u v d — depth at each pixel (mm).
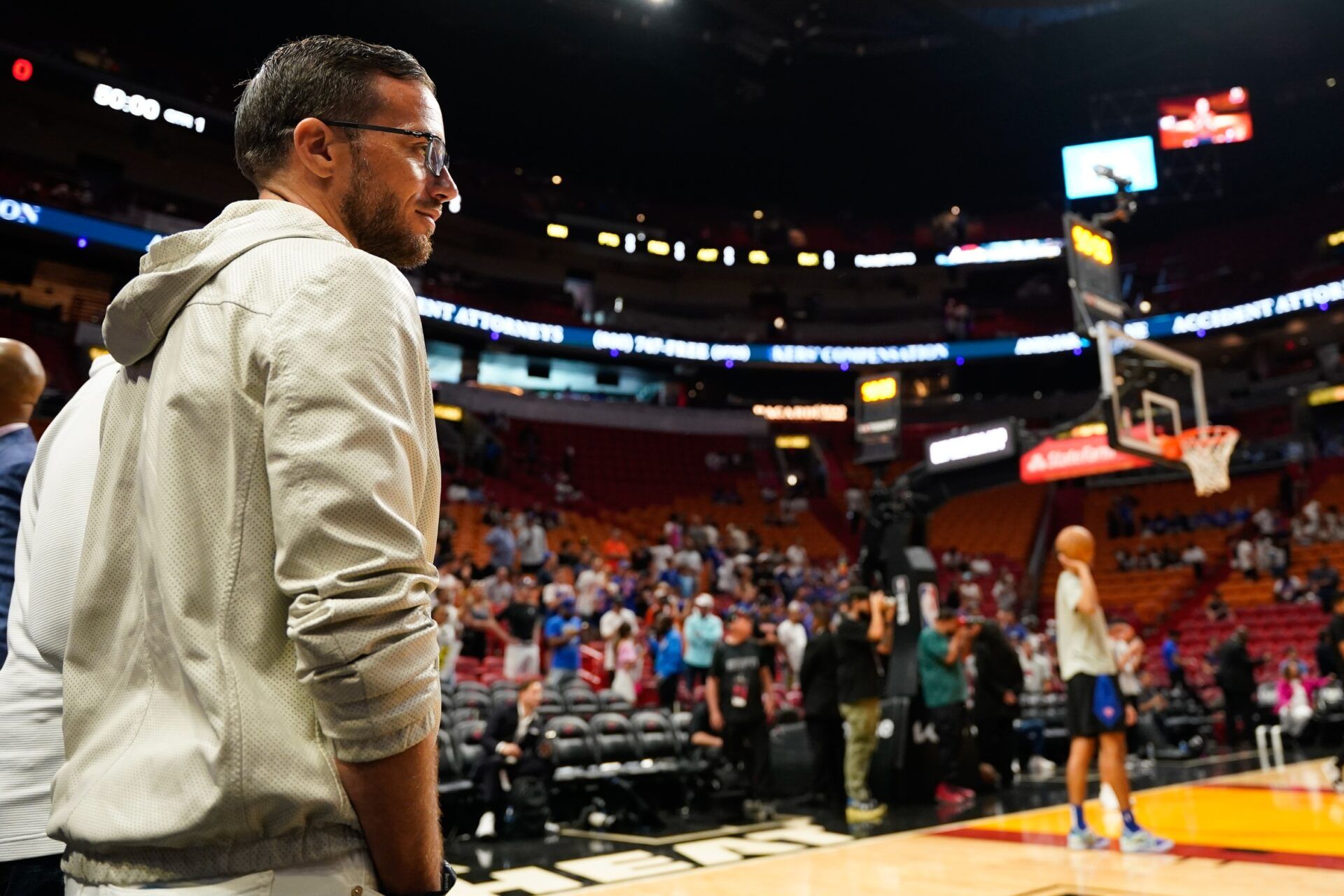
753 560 17000
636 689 10773
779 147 27766
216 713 924
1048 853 4969
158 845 923
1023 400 27234
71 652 1091
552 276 26984
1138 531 22484
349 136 1220
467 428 22859
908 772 7348
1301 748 11266
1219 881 4156
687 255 27422
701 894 4266
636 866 5012
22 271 19547
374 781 918
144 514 1037
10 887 1497
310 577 907
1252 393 25688
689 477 24594
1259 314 24531
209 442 1002
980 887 4207
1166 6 21812
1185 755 10242
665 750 7449
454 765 6398
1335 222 25734
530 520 14836
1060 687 12625
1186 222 27125
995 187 29703
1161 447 7160
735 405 27750
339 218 1227
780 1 20391
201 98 21078
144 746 971
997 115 26578
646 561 15906
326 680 886
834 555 21641
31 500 1677
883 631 7402
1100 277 7262
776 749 7934
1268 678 15234
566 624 9648
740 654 7121
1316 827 5453
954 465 7625
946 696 7461
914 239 29266
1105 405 6840
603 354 25219
